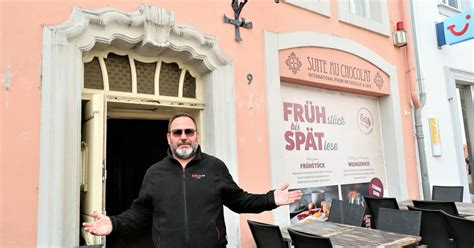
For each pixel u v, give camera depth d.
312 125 5.35
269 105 4.51
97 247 2.76
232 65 4.21
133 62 3.72
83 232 3.21
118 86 3.67
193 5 4.02
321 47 5.33
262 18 4.68
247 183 4.18
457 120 7.27
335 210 4.57
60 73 3.09
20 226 2.85
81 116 3.39
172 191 2.25
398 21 6.66
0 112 2.87
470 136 8.02
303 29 5.15
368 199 4.86
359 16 5.96
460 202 5.41
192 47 3.90
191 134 2.37
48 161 2.97
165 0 3.82
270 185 4.38
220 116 4.06
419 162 6.51
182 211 2.21
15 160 2.88
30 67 3.02
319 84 5.32
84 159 3.29
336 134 5.67
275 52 4.70
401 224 3.73
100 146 2.98
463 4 8.22
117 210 6.63
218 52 4.07
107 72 3.61
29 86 3.00
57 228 2.92
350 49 5.72
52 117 3.03
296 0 5.11
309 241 2.82
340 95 5.85
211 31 4.13
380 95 6.32
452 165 7.02
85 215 3.21
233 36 4.32
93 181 2.94
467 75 7.76
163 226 2.20
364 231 3.63
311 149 5.27
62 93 3.07
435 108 6.95
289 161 4.96
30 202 2.90
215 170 2.38
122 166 6.69
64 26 3.15
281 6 4.93
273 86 4.60
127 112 3.96
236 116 4.20
